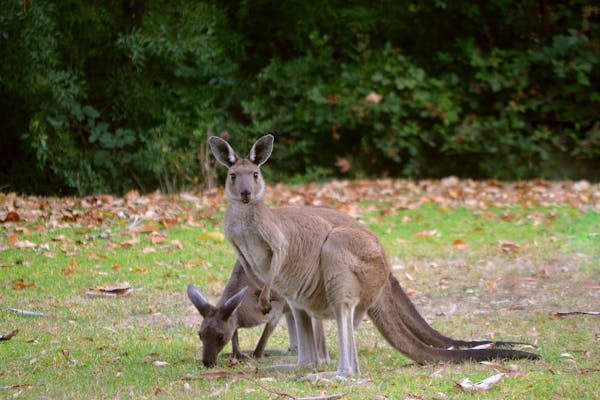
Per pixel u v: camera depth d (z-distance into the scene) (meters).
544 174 19.83
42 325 8.74
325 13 21.17
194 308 9.61
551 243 12.55
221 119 19.81
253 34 21.83
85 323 8.92
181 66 19.45
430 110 19.50
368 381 6.69
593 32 20.25
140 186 18.77
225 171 19.39
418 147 19.88
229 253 12.02
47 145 17.69
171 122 18.91
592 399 6.05
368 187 17.47
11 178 18.75
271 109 20.09
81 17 18.53
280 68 20.02
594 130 19.56
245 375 7.05
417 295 10.12
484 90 20.25
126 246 12.10
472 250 12.27
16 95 17.98
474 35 21.62
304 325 7.44
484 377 6.61
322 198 15.59
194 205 15.03
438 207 15.44
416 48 21.59
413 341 7.26
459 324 8.77
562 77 19.70
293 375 7.09
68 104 17.77
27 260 11.24
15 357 7.65
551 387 6.30
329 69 20.31
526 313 9.17
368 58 20.31
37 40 16.98
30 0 16.94
